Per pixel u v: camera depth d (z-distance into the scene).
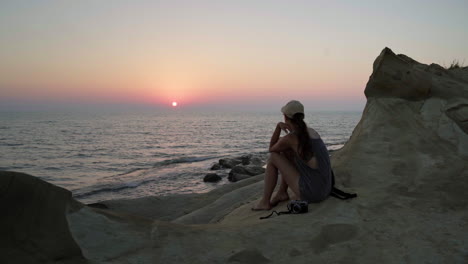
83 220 2.35
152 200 9.73
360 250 2.60
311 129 3.84
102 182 19.19
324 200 3.76
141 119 186.12
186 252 2.39
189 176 20.02
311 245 2.68
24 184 2.17
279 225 3.08
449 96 5.68
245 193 7.61
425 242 2.68
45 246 2.02
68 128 94.25
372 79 5.93
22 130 83.56
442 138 4.90
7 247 1.92
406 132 5.14
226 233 2.82
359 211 3.35
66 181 22.31
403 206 3.41
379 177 4.25
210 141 54.25
